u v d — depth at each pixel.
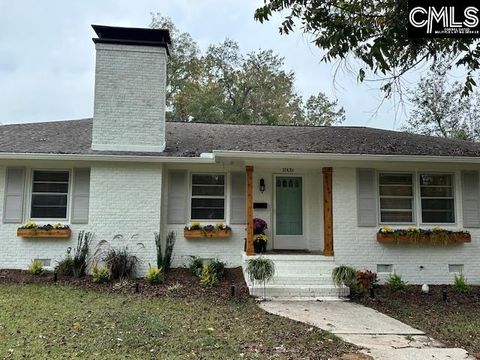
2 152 8.65
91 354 4.19
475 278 9.36
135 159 9.01
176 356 4.21
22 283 7.96
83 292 7.43
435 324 5.95
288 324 5.71
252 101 27.00
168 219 9.66
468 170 9.75
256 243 9.34
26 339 4.62
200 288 7.98
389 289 8.58
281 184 10.43
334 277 7.85
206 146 10.12
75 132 11.10
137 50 9.84
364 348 4.72
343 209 9.34
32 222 9.18
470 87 7.52
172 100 25.00
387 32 5.95
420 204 9.67
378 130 12.70
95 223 9.10
